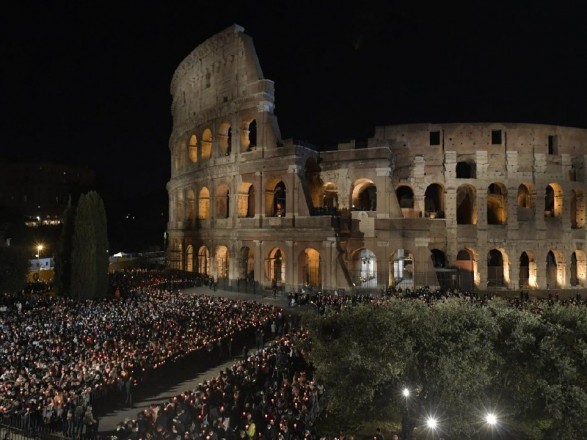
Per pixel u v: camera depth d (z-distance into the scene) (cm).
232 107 7412
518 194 8081
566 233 7488
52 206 16125
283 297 6072
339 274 6112
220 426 2261
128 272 8775
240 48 7375
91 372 2877
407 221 6462
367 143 7450
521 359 2150
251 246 7069
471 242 7231
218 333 3834
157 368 3212
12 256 6369
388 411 2352
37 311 4609
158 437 2117
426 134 7394
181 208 9150
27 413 2439
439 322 2283
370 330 2319
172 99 10294
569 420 2012
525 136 7375
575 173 7688
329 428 2450
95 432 2370
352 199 6881
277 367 3188
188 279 7612
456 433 2255
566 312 2327
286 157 6619
